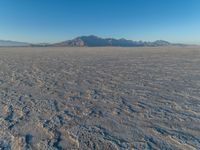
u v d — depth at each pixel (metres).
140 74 12.87
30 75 12.27
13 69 14.79
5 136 4.44
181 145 4.14
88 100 7.23
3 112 5.91
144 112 6.05
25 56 28.89
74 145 4.12
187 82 10.30
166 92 8.38
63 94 8.00
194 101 7.11
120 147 4.05
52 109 6.24
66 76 12.05
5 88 8.87
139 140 4.34
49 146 4.06
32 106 6.50
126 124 5.18
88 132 4.70
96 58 25.31
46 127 4.94
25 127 4.92
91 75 12.45
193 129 4.89
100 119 5.49
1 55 31.05
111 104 6.79
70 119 5.46
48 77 11.66
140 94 8.08
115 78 11.49
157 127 5.00
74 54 33.94
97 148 4.01
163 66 16.77
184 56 27.31
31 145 4.09
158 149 3.98
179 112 6.05
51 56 28.98
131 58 25.17
